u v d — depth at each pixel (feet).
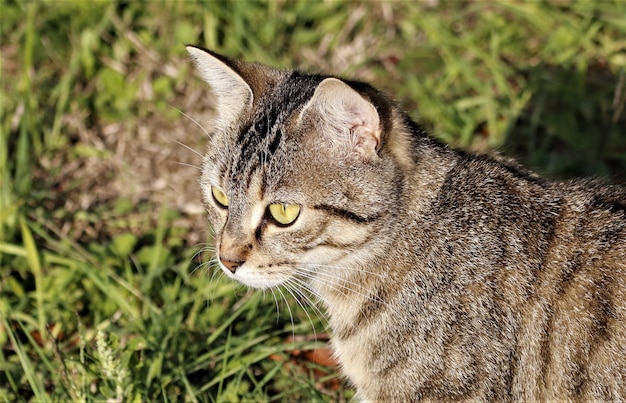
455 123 26.32
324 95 15.64
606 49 28.58
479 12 30.12
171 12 29.35
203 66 18.13
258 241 16.57
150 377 18.93
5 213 22.45
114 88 27.86
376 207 16.35
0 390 19.42
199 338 20.89
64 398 18.76
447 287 16.53
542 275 16.31
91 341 20.66
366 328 17.19
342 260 16.83
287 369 20.62
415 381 16.80
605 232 16.44
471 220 16.78
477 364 16.26
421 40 29.55
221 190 17.25
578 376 16.10
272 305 21.45
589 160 25.22
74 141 26.94
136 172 26.07
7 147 25.71
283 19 29.35
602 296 15.96
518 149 26.25
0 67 26.13
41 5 29.53
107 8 29.32
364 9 30.07
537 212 16.80
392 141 16.53
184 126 27.20
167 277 22.59
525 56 29.01
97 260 22.66
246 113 17.44
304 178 16.10
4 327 21.04
